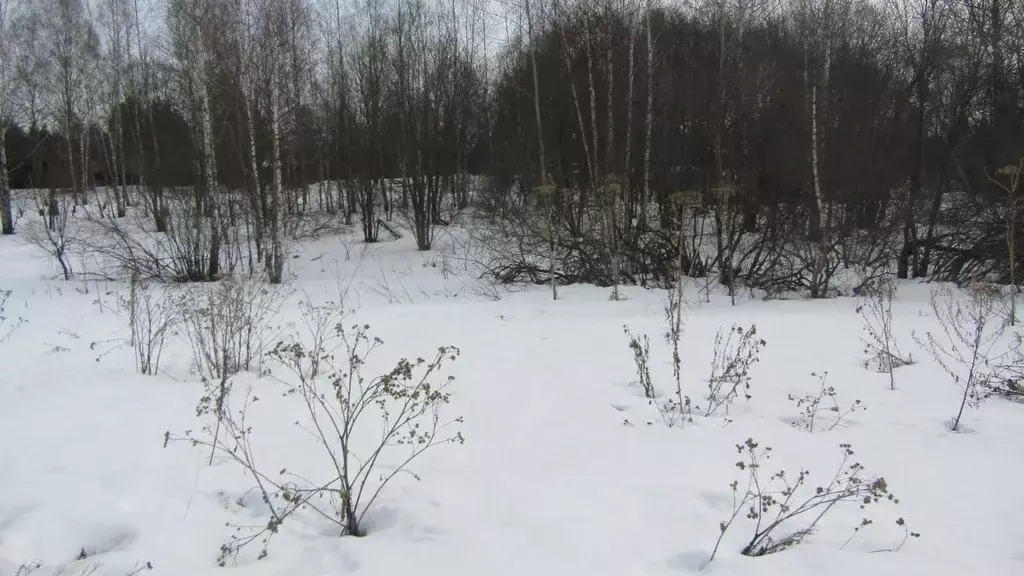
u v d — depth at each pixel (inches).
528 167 645.9
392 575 103.7
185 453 153.7
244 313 263.0
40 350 262.7
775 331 283.6
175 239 540.1
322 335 271.7
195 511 127.4
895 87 559.2
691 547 111.4
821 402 193.9
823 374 222.4
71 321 324.2
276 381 215.9
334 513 128.0
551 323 312.2
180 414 181.8
